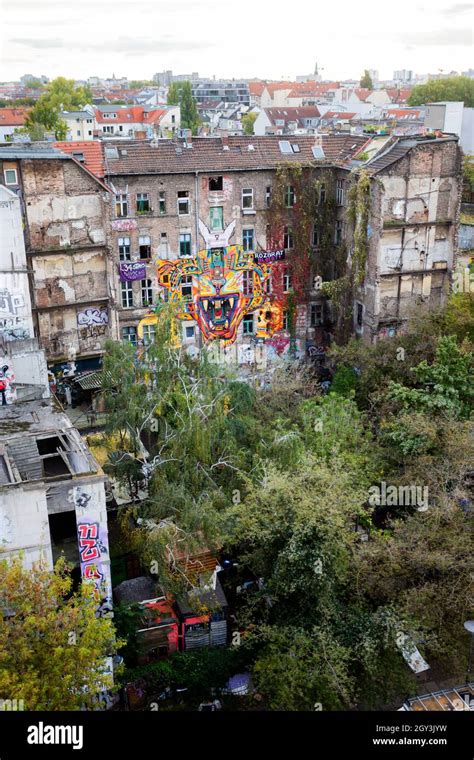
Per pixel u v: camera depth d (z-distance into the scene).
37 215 51.47
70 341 55.66
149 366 41.28
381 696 31.80
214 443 38.47
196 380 40.91
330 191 59.84
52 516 34.22
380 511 40.72
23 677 23.38
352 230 57.28
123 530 38.06
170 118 157.62
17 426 33.41
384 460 39.75
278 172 57.31
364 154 57.41
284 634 30.98
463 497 34.16
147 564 34.59
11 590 24.44
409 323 52.50
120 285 56.47
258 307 61.25
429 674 33.38
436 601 31.62
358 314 59.34
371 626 31.09
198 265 58.09
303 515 30.73
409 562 32.66
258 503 33.31
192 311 59.22
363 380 51.28
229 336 61.12
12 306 47.97
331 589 31.23
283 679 29.45
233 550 38.84
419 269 57.06
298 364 58.88
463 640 32.12
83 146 54.41
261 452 38.50
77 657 24.61
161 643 34.47
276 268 60.69
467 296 50.91
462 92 135.62
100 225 53.97
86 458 30.42
